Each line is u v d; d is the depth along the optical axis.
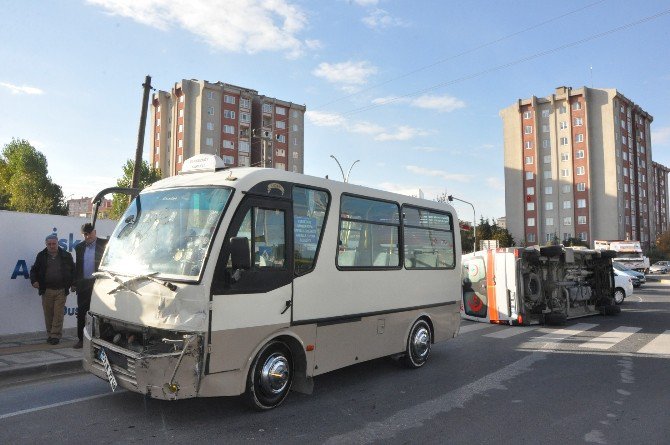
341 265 6.02
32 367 6.46
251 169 5.23
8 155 56.88
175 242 4.86
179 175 5.84
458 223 8.70
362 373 7.14
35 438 4.36
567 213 75.06
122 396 5.58
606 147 73.56
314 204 5.74
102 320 5.23
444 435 4.68
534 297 12.48
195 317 4.40
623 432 4.82
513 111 80.69
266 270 5.00
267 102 78.50
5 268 8.27
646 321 13.38
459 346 9.49
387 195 6.95
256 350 4.89
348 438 4.54
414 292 7.36
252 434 4.54
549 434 4.75
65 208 54.62
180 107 73.25
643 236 83.75
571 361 8.11
